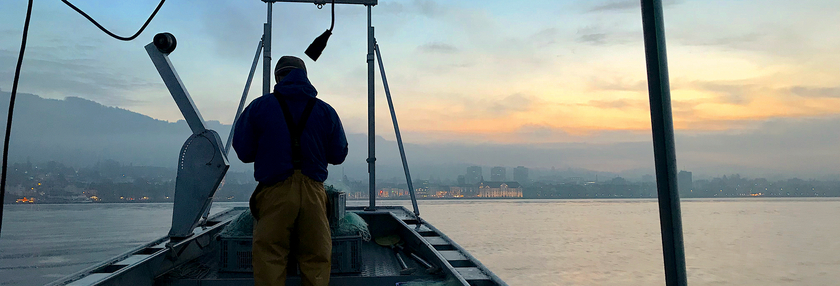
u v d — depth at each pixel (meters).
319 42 2.26
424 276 2.68
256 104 2.17
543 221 144.50
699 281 62.22
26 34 1.78
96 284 1.98
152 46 3.18
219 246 2.79
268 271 2.00
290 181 2.05
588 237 104.69
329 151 2.25
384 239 3.98
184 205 3.07
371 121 4.99
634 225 133.62
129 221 118.06
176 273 2.67
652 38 1.33
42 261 52.09
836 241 103.94
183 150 3.10
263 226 2.04
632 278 61.28
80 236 79.75
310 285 2.10
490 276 2.40
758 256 84.19
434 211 185.38
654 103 1.32
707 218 163.75
